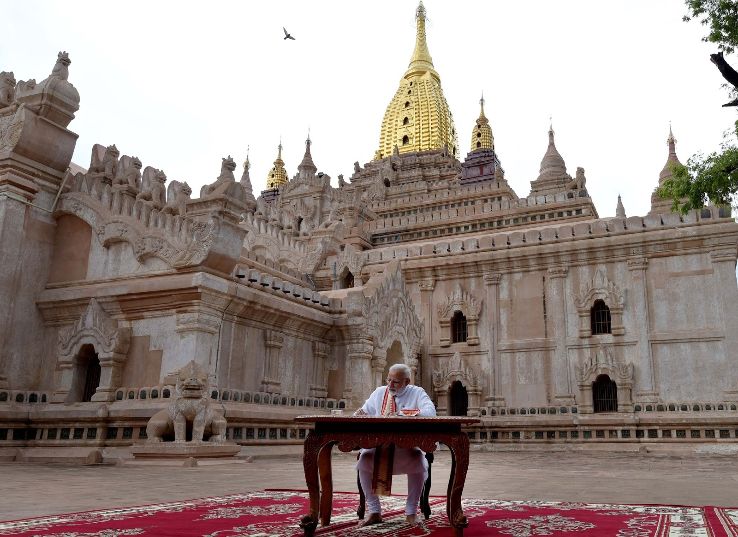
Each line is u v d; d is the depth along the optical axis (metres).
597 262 32.25
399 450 6.79
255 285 21.62
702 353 29.20
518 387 32.56
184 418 16.23
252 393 20.56
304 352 24.17
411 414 6.93
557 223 40.56
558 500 8.77
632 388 30.08
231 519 6.69
